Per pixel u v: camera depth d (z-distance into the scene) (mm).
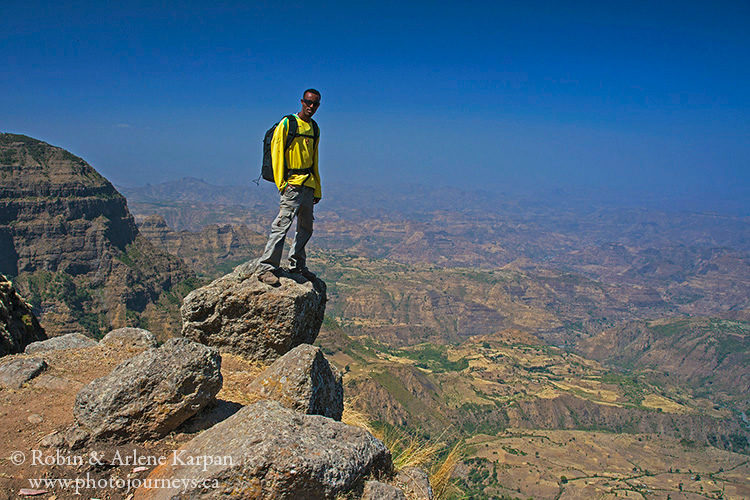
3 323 11539
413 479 6734
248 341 9008
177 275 164750
